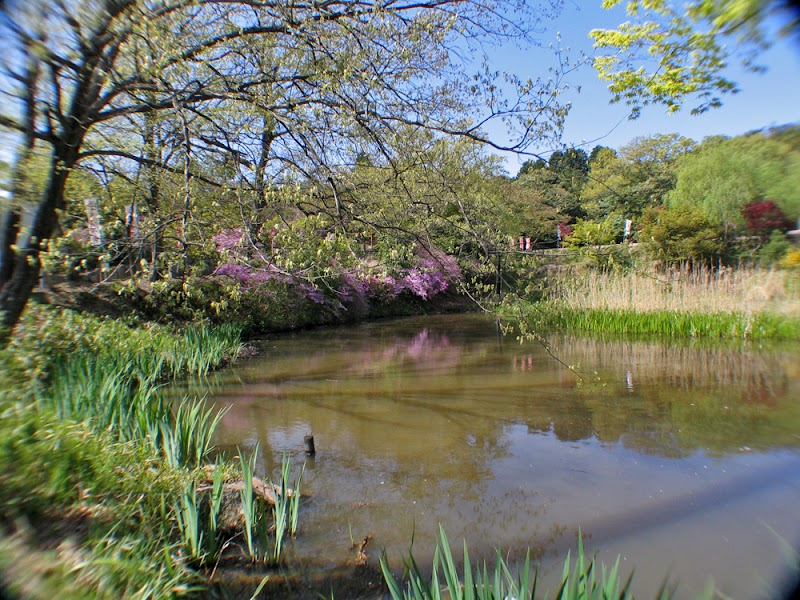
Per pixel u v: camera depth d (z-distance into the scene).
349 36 5.62
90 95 5.38
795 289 12.61
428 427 6.30
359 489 4.61
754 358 10.45
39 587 2.30
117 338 8.52
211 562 3.40
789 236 13.09
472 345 12.91
